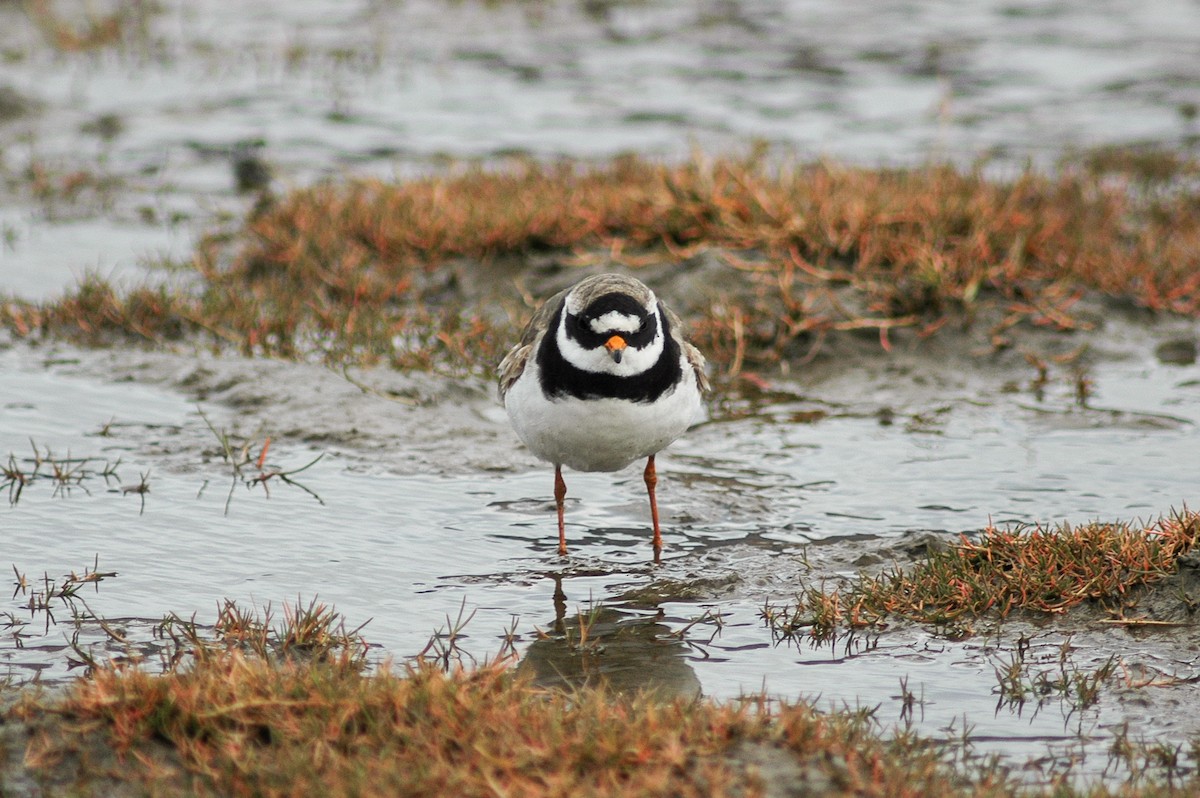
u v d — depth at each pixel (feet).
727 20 99.04
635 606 32.99
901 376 49.29
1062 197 63.16
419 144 74.33
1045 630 31.24
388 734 25.53
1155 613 31.22
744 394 48.19
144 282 55.83
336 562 34.86
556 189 59.77
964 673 29.66
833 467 41.65
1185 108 82.07
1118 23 98.89
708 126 77.30
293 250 56.03
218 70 86.28
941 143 73.72
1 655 29.53
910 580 33.22
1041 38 95.35
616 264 54.08
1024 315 52.21
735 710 26.68
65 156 73.31
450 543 36.35
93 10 94.38
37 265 58.95
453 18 97.45
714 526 37.73
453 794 23.52
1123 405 46.50
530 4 101.14
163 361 48.03
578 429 33.42
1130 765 25.94
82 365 48.26
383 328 51.34
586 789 23.48
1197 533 32.14
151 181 70.49
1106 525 33.27
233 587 33.24
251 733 25.63
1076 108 82.07
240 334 51.01
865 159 71.31
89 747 25.22
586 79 86.12
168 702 25.67
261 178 69.41
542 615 32.42
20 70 84.74
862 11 101.55
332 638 30.45
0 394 45.44
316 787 23.61
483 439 43.50
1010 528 36.76
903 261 52.49
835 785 24.21
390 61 88.63
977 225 54.60
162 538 35.78
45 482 38.96
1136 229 61.57
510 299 53.67
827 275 52.47
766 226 54.19
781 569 34.88
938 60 90.48
